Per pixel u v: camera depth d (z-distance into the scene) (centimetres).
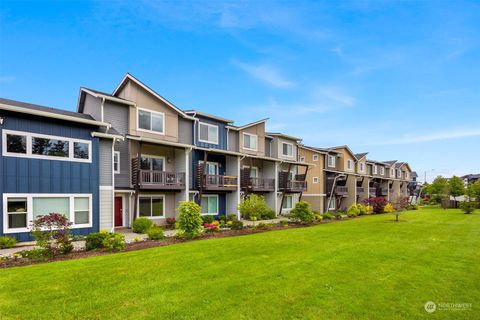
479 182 3538
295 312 459
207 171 1998
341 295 531
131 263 732
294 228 1575
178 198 1762
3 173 1041
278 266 715
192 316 440
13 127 1070
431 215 2406
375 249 935
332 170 3055
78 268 685
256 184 2208
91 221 1262
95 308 466
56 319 430
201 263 736
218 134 2100
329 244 1017
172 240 1130
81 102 1717
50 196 1148
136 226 1409
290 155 2734
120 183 1529
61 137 1191
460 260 795
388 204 3041
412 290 562
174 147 1734
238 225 1506
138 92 1634
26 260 794
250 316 443
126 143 1566
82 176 1243
